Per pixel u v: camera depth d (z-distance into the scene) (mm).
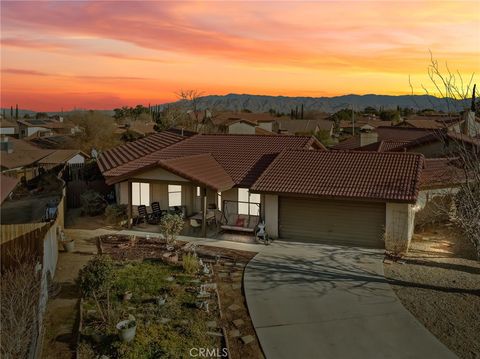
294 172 21016
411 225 19281
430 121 51969
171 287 13547
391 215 18219
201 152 26438
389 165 20500
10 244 15602
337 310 12492
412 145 31469
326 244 19188
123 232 20703
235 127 69375
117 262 15945
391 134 42312
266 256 17344
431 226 21875
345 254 17688
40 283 11328
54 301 12750
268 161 24000
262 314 12203
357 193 18375
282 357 10055
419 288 14055
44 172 43156
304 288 14094
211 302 12758
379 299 13227
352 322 11758
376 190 18406
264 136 28281
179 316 11758
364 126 79375
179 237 19938
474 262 16656
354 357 10086
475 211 13234
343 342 10742
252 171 22922
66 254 17312
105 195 28062
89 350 10055
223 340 10680
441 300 13078
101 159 29609
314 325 11602
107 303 11930
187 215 24047
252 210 22719
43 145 62500
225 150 26328
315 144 28328
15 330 9164
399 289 14000
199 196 24078
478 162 12805
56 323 11391
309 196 18922
